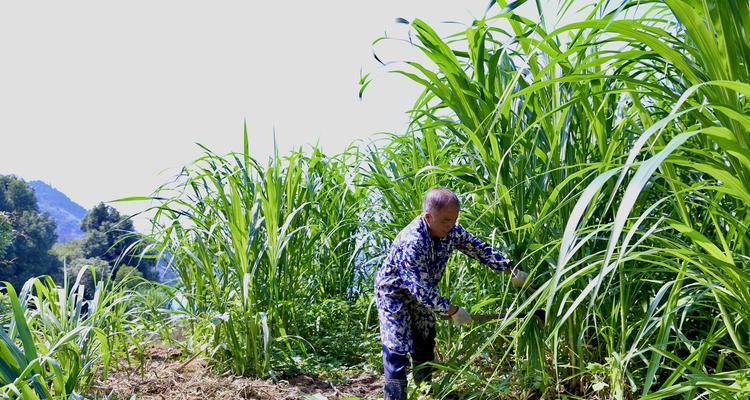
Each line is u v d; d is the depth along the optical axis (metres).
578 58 2.82
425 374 3.92
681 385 1.99
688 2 1.79
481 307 3.88
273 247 4.66
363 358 5.05
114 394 3.97
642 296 3.17
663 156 1.42
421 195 4.24
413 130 3.59
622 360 2.77
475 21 3.00
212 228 4.62
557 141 2.91
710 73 1.71
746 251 2.37
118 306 4.62
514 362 3.79
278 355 4.72
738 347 2.11
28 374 2.74
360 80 3.43
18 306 2.87
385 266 3.73
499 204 3.32
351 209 5.78
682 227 1.87
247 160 4.85
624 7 2.30
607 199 2.98
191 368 4.75
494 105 3.14
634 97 2.32
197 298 5.11
